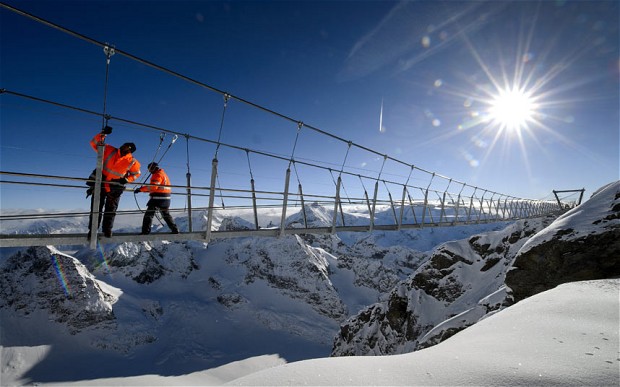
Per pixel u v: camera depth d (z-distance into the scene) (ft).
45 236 17.75
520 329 12.76
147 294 463.83
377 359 10.93
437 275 111.86
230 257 551.18
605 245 25.84
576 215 30.63
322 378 9.44
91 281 405.59
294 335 391.04
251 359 333.01
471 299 97.66
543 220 96.73
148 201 23.04
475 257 111.04
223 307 438.40
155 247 554.87
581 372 8.46
